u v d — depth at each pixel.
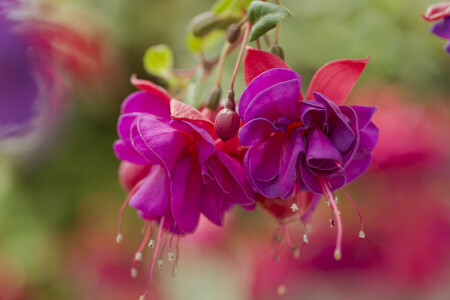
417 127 0.66
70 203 0.93
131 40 0.89
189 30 0.44
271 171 0.37
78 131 0.87
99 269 0.99
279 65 0.37
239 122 0.38
